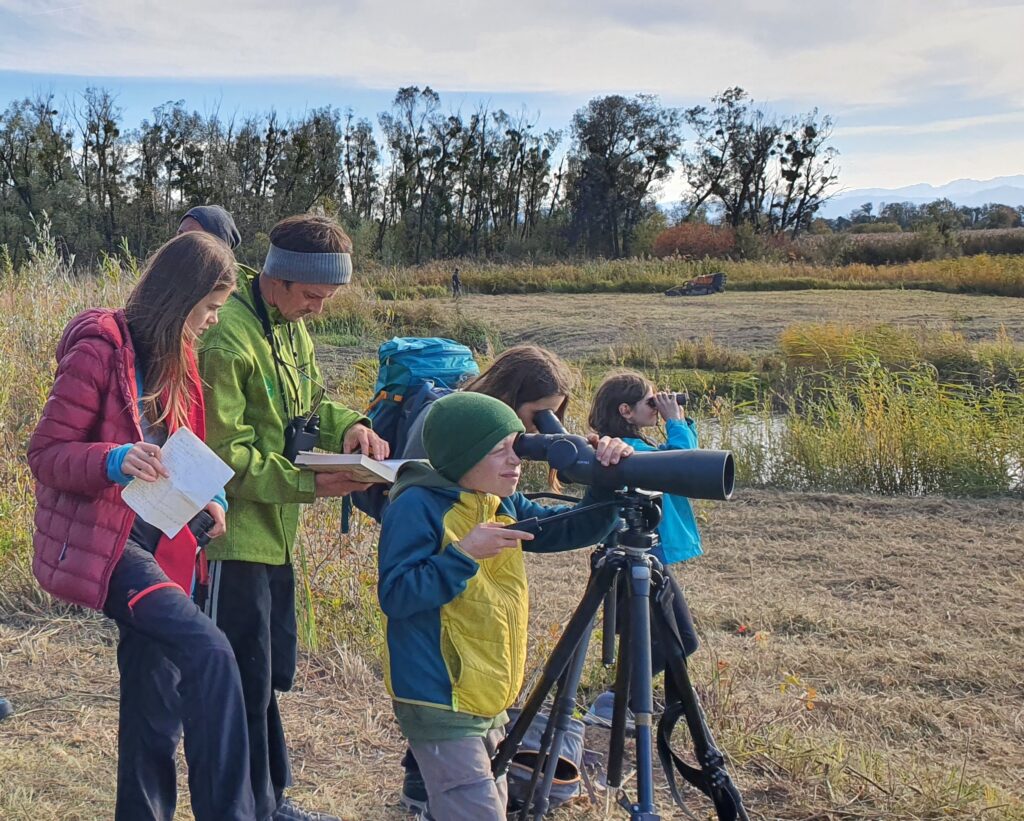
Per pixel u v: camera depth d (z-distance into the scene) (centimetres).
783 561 695
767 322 2609
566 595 602
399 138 7162
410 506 269
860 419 1002
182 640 252
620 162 7500
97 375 261
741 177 7525
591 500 294
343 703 424
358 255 5794
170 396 271
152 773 284
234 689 253
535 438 274
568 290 3950
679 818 344
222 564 295
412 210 7238
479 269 4206
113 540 258
